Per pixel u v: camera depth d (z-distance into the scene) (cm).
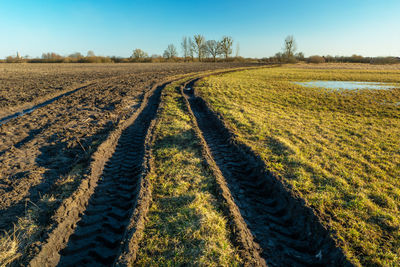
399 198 603
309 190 633
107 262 451
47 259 442
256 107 1595
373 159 818
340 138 1024
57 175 740
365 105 1688
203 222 500
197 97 1895
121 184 709
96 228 535
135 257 436
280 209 605
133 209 557
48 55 8681
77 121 1262
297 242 507
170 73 3734
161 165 777
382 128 1166
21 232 500
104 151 881
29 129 1149
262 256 466
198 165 774
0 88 2261
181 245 459
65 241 493
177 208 563
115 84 2538
